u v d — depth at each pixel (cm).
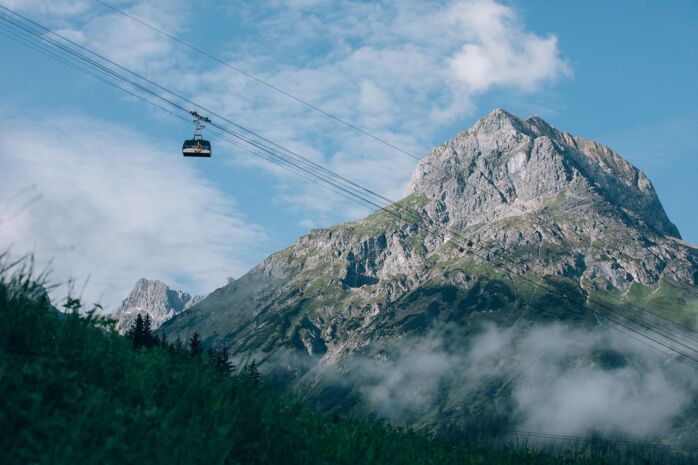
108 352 1423
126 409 1273
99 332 1470
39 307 1381
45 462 1020
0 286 1357
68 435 1077
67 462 1038
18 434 1074
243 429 1449
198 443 1277
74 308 1420
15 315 1314
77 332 1402
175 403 1424
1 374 1140
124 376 1398
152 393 1402
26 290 1374
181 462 1196
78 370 1331
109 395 1306
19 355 1274
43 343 1335
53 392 1225
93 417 1187
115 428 1177
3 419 1078
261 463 1400
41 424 1102
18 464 1019
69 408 1204
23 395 1135
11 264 1380
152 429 1257
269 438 1489
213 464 1267
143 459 1148
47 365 1263
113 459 1116
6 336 1288
